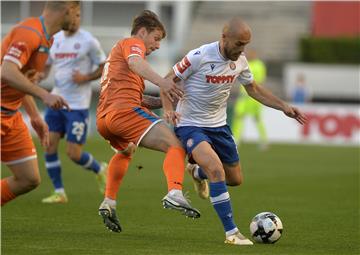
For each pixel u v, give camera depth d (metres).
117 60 24.92
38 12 113.69
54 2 22.44
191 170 28.48
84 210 32.50
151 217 30.70
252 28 112.56
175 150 23.72
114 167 25.47
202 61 24.67
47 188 41.66
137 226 28.17
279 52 109.75
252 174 52.22
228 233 24.23
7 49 22.12
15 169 24.05
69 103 36.72
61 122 36.78
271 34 111.75
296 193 41.41
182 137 24.94
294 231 27.64
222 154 26.19
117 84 24.78
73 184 43.84
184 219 30.25
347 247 24.19
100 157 62.97
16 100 23.33
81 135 36.97
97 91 98.19
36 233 25.86
